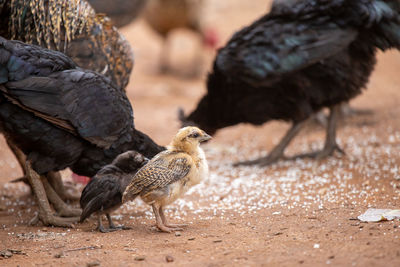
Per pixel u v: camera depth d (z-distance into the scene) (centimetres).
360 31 1362
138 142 1076
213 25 3697
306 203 1093
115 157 1046
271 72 1345
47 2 1106
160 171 907
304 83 1378
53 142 987
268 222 975
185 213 1104
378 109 2080
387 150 1533
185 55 3331
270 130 1997
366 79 1436
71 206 1216
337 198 1109
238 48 1380
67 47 1138
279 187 1272
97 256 840
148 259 809
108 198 947
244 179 1391
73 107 974
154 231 970
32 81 955
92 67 1159
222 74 1416
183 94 2577
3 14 1120
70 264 809
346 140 1709
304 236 867
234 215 1053
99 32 1183
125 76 1245
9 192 1373
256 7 4144
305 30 1345
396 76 2658
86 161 1040
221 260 784
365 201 1065
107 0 1877
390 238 817
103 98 1009
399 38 1352
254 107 1427
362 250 777
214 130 1491
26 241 943
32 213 1174
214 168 1560
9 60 953
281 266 744
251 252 809
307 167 1447
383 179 1240
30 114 966
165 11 2788
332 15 1348
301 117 1442
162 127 2050
